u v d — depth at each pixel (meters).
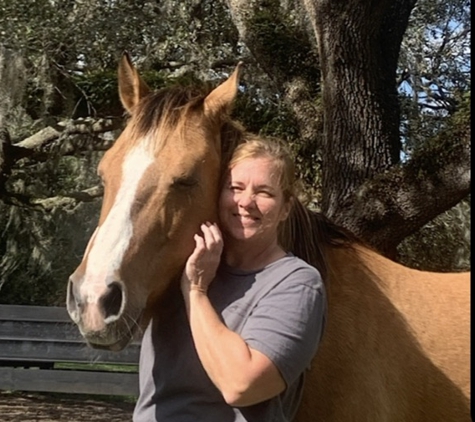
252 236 2.04
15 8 7.81
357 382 2.32
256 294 1.99
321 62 6.33
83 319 1.86
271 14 7.64
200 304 1.94
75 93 8.19
